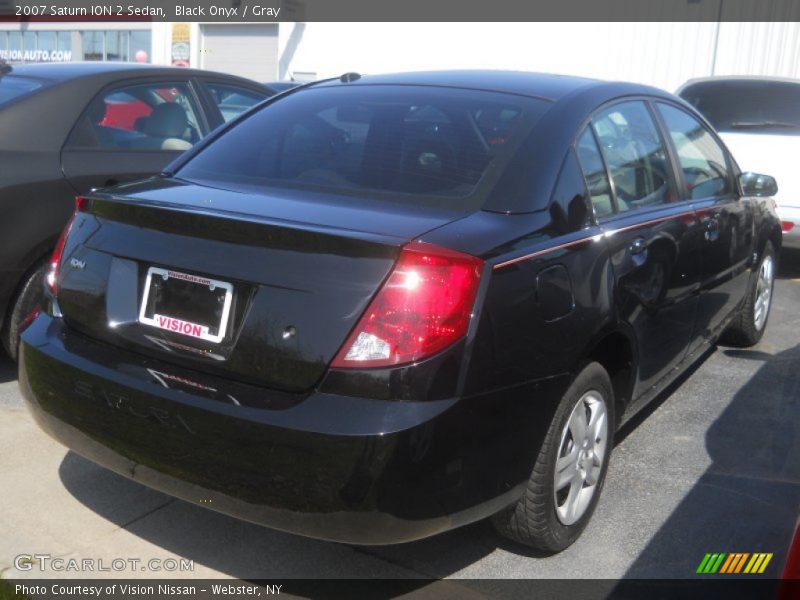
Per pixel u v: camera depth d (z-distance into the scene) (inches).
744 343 223.5
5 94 181.8
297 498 98.0
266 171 130.5
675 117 173.6
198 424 102.2
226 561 122.8
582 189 127.6
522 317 107.6
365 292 98.4
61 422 116.1
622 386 141.0
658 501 144.0
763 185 196.9
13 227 167.3
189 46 799.1
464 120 131.3
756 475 154.3
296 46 732.0
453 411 98.9
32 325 123.3
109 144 189.6
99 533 127.6
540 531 119.8
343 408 97.0
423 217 110.2
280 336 100.7
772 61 572.4
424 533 101.3
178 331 108.3
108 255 116.5
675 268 152.1
